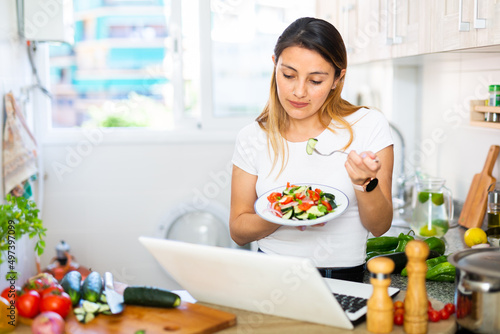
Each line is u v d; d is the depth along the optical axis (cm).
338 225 140
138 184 305
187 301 125
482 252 114
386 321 104
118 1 387
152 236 308
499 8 125
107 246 307
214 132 309
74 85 425
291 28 133
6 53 235
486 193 196
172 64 313
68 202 302
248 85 316
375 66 294
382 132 141
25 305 113
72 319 114
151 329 107
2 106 227
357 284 129
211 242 308
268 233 143
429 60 221
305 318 111
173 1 309
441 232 194
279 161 145
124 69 419
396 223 221
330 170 141
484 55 189
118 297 121
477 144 216
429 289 140
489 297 101
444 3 153
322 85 133
